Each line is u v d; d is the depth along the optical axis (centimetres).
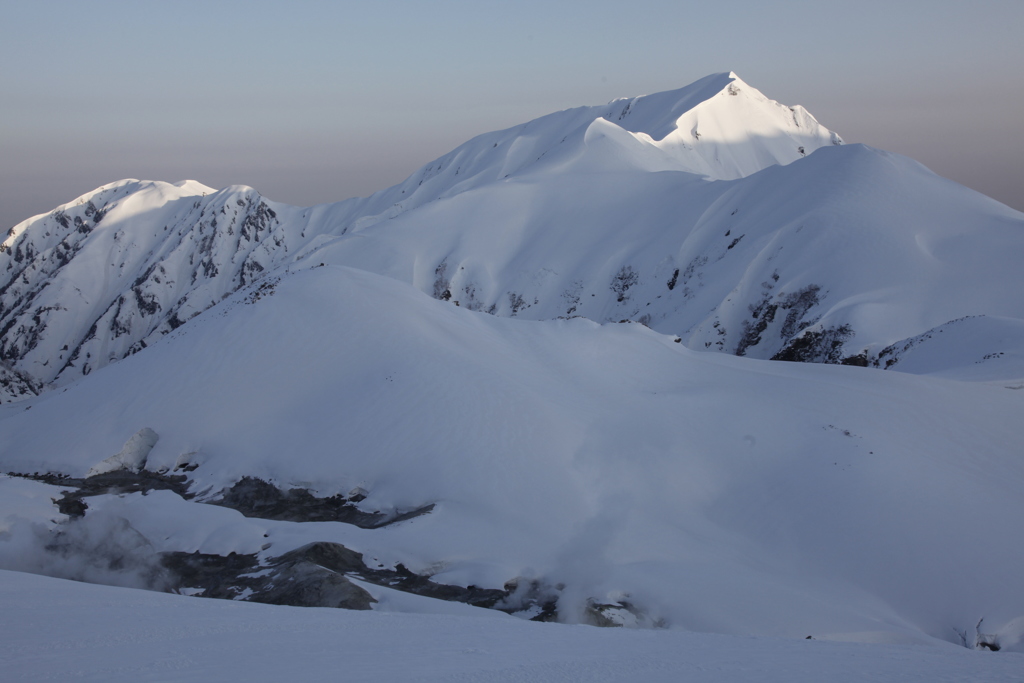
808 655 902
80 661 787
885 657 888
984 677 718
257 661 804
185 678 708
